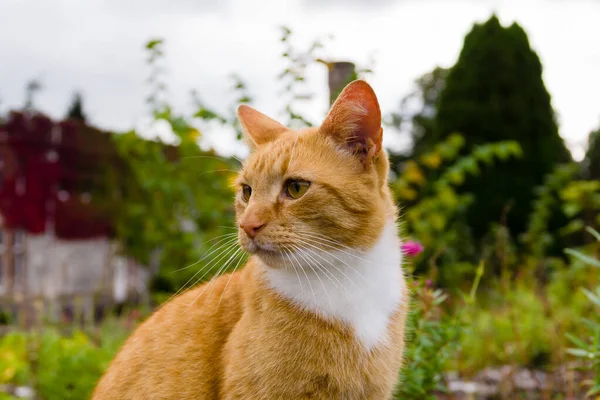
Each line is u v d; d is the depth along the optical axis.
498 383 1.01
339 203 0.59
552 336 1.01
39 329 1.25
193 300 0.66
